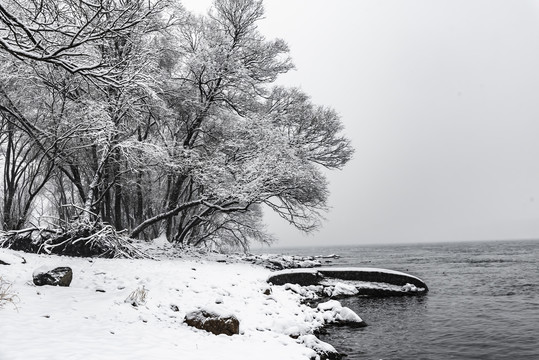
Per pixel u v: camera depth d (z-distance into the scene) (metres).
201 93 21.19
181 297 10.20
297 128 23.33
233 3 21.27
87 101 15.50
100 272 11.77
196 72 20.59
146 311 8.50
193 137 23.11
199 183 20.86
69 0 7.02
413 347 8.87
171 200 21.97
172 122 22.78
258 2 21.19
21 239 15.38
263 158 19.80
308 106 23.28
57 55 6.98
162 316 8.41
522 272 24.05
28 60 12.20
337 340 9.39
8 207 17.66
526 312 12.21
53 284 9.59
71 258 13.91
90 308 7.99
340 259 43.91
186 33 21.06
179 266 14.98
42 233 15.75
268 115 22.03
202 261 18.78
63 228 15.98
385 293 15.73
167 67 21.77
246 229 29.33
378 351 8.59
